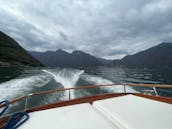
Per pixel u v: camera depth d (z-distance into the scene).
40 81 24.16
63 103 4.34
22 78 28.83
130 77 50.25
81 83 23.77
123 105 3.70
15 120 2.78
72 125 2.66
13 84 20.84
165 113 3.13
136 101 4.10
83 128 2.53
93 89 17.70
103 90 17.67
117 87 19.78
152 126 2.52
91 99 4.90
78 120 2.87
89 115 3.13
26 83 21.77
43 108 3.95
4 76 35.47
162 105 3.70
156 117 2.91
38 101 12.49
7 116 3.07
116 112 3.19
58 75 34.41
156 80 42.69
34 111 3.74
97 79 29.14
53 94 14.60
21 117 2.98
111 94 5.35
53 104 4.16
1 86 19.28
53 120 2.91
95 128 2.52
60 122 2.80
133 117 2.91
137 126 2.52
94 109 3.55
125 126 2.52
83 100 4.73
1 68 70.00
